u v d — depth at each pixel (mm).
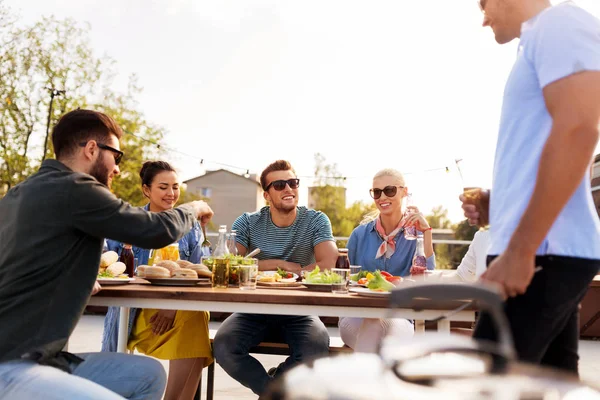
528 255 1192
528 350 1251
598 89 1193
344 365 804
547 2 1422
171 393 2695
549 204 1175
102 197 1760
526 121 1342
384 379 737
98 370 1903
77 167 1896
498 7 1444
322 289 2359
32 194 1693
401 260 3211
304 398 700
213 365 2863
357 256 3367
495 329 1256
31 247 1638
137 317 2803
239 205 40250
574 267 1264
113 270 2516
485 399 667
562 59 1233
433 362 802
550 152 1190
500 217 1362
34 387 1452
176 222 1978
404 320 2750
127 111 24797
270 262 3189
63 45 22250
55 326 1618
